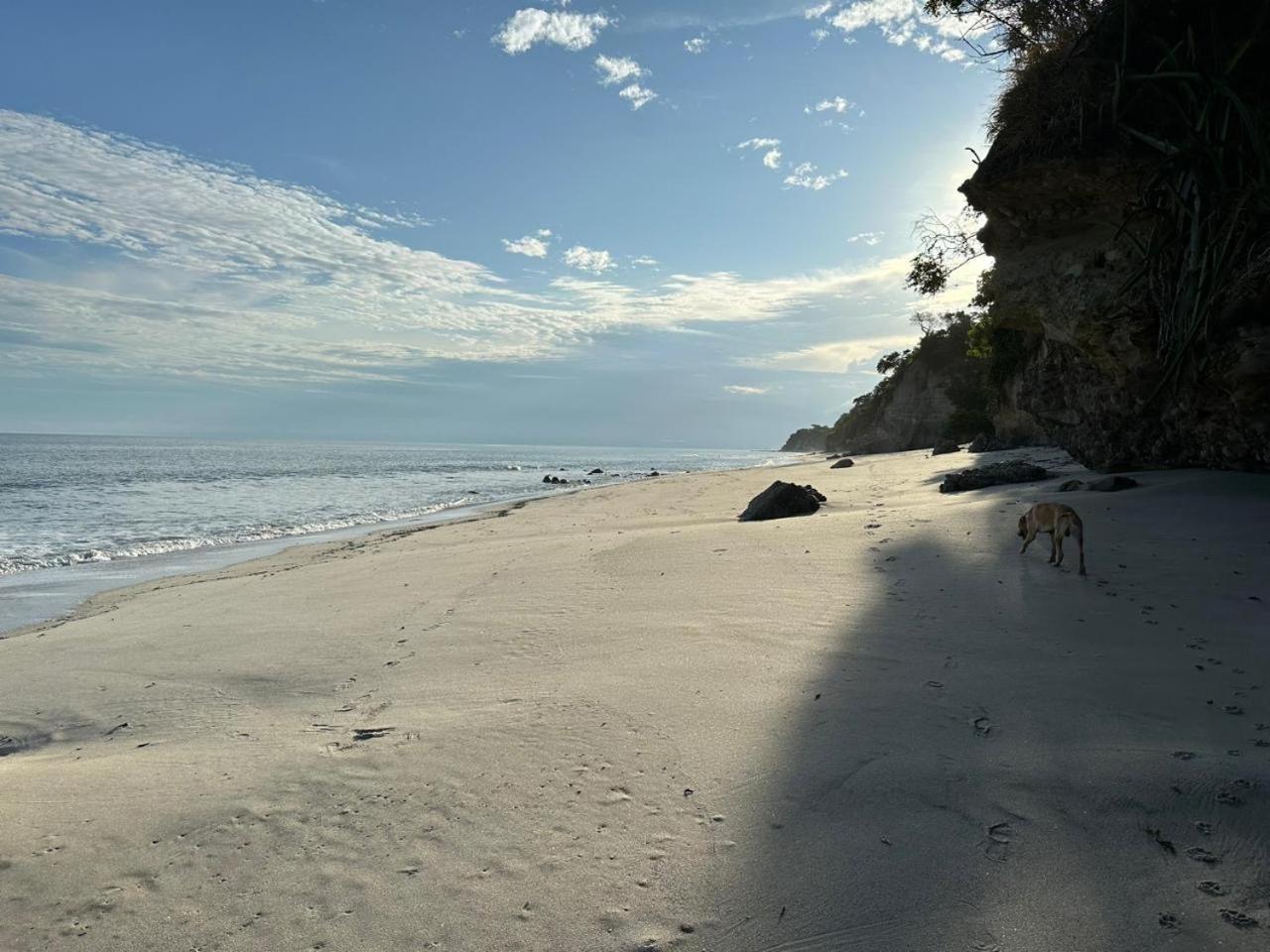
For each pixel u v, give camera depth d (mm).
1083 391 15695
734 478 34938
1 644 8930
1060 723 4617
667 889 3305
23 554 17297
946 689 5238
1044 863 3322
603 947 2971
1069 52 11906
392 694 6012
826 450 155250
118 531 22266
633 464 99312
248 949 3031
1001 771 4094
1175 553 8281
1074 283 13008
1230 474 11891
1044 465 20344
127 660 7578
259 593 11016
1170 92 10508
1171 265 10945
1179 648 5762
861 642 6355
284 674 6777
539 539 15070
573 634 7316
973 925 2980
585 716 5164
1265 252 9531
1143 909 3010
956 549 9438
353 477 57875
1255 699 4809
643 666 6141
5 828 4023
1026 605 7055
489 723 5164
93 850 3783
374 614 8969
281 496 37219
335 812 4082
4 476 45688
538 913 3184
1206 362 10922
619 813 3920
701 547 11266
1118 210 12047
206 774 4633
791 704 5148
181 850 3766
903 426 85250
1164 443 13344
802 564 9453
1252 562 7695
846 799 3916
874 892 3207
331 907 3277
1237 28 9984
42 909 3320
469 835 3789
